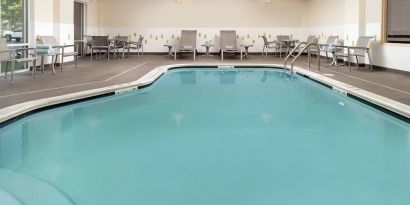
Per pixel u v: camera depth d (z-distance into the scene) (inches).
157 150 137.7
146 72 352.8
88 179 108.9
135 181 107.4
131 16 605.6
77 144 145.9
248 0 603.8
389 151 137.9
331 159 128.0
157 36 609.3
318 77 318.3
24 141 149.8
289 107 221.9
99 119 188.4
